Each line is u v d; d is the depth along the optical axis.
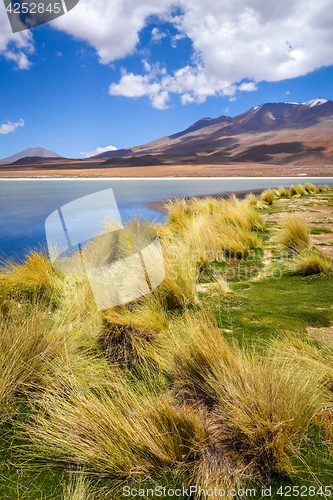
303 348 2.11
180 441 1.41
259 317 2.70
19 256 5.36
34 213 10.48
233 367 1.80
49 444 1.48
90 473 1.34
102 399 1.67
